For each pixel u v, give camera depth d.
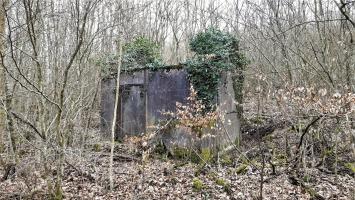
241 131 15.84
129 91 15.91
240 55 15.41
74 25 9.42
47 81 9.33
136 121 15.59
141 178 9.91
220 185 9.42
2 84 9.02
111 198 8.57
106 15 10.92
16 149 8.85
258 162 11.62
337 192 8.81
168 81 14.73
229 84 14.77
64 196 8.41
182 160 12.99
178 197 8.69
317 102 8.73
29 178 8.67
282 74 12.82
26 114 9.65
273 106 12.29
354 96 8.08
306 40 12.48
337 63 11.49
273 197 8.50
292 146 12.20
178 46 28.12
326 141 12.14
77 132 11.41
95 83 11.77
